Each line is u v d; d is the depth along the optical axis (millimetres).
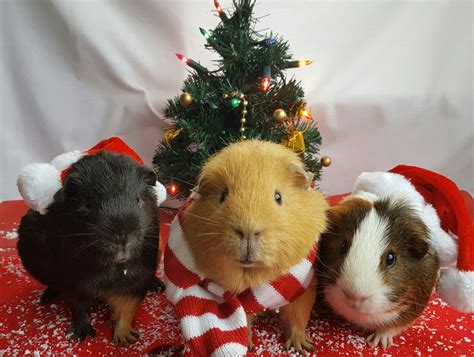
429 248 302
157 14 594
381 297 286
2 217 559
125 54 606
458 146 657
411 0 610
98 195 282
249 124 484
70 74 623
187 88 472
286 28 616
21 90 631
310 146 520
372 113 633
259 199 250
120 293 312
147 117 635
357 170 669
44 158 662
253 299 289
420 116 643
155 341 323
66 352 311
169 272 293
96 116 639
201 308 286
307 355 311
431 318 360
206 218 259
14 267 431
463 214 305
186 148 521
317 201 285
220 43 471
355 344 325
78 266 297
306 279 293
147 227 299
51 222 300
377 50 625
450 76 632
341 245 305
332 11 614
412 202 317
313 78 628
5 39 607
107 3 588
